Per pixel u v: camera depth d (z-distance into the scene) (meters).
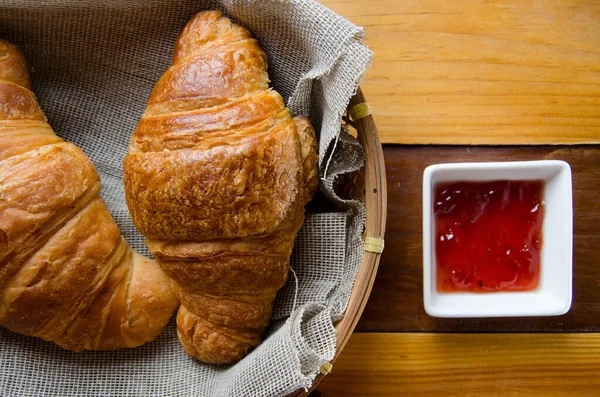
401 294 0.39
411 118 0.39
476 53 0.39
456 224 0.36
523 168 0.35
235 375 0.34
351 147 0.34
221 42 0.34
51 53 0.37
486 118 0.39
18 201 0.32
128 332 0.36
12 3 0.35
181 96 0.33
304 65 0.36
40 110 0.36
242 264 0.33
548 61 0.39
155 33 0.37
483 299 0.36
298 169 0.32
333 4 0.39
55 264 0.33
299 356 0.33
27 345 0.37
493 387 0.39
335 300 0.34
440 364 0.39
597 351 0.39
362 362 0.39
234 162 0.31
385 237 0.39
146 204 0.33
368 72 0.39
